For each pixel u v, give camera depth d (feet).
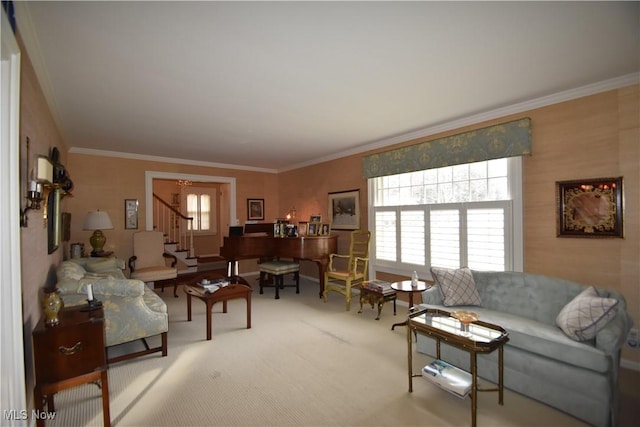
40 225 8.01
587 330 6.91
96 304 7.25
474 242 12.12
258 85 8.95
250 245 17.43
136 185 18.43
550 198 10.16
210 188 27.20
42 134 8.60
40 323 6.32
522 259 10.75
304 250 16.22
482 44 6.95
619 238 8.86
